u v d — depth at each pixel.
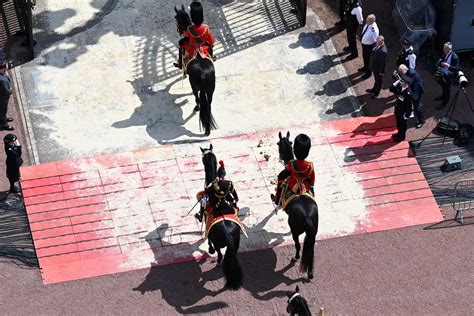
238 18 105.62
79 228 82.88
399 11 102.94
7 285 78.19
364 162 89.31
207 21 105.00
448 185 87.25
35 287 78.06
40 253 80.88
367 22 95.00
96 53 100.62
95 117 93.50
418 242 82.25
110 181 86.81
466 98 95.75
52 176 87.12
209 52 88.88
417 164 89.19
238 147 90.31
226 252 73.62
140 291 77.88
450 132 91.75
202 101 86.81
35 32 102.88
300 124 93.12
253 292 77.88
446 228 83.44
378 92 96.06
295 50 101.75
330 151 90.25
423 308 76.88
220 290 78.00
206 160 77.88
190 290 78.00
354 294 77.88
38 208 84.38
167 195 85.75
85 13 105.50
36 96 95.62
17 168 83.62
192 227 83.00
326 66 99.94
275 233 82.75
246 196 85.75
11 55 100.19
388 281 79.00
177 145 90.50
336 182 87.31
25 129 92.12
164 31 103.62
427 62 100.75
